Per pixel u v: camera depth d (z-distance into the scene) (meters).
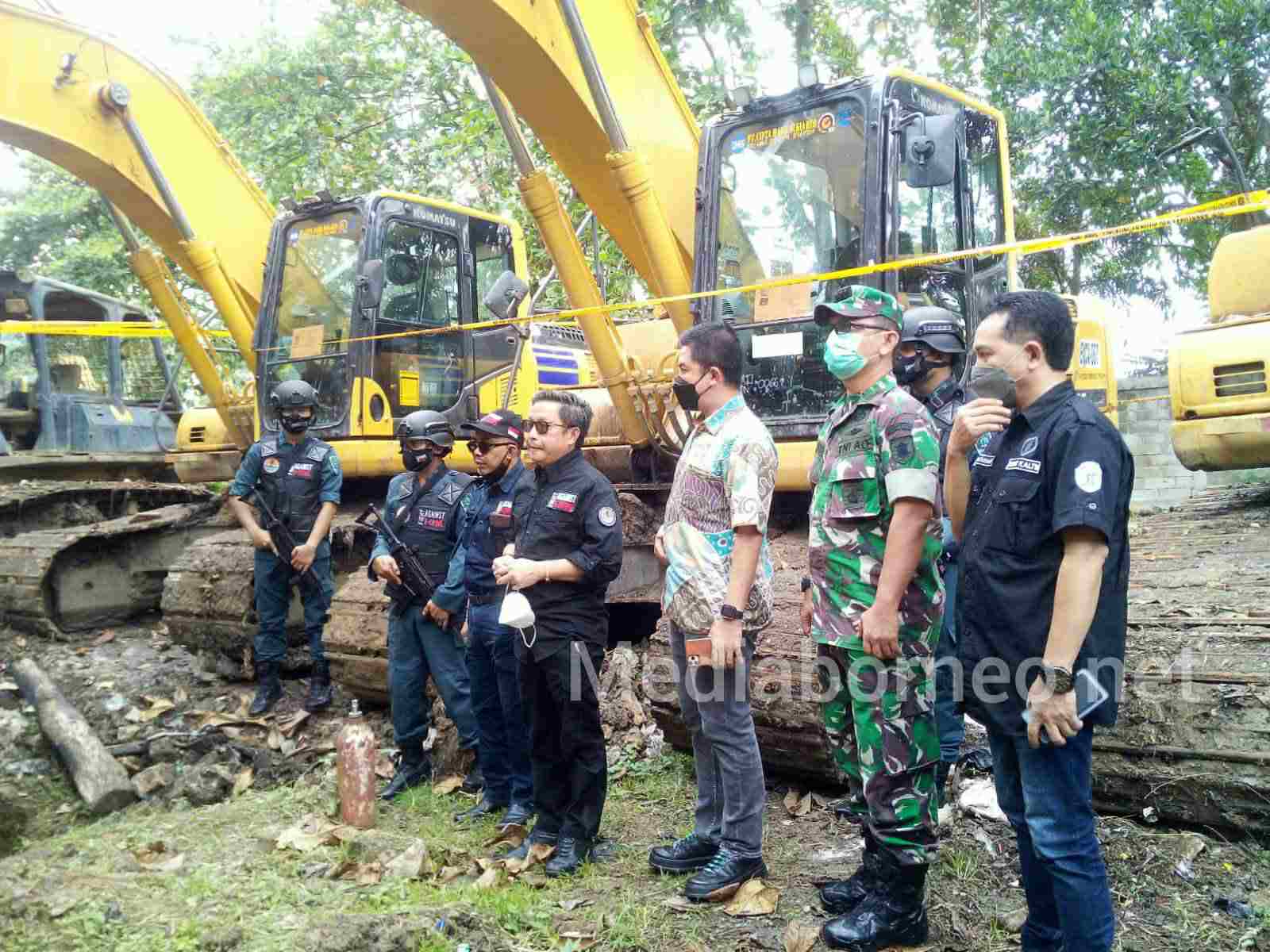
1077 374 6.90
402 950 3.02
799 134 5.05
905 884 2.98
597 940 3.21
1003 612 2.56
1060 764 2.51
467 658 4.42
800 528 5.17
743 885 3.42
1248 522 6.00
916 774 2.99
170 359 11.16
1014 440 2.62
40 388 9.61
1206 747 3.42
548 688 3.78
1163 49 12.32
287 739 5.64
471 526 4.45
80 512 8.52
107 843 4.11
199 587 6.58
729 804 3.45
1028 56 12.65
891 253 4.67
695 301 5.25
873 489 3.02
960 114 4.96
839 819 4.02
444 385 7.05
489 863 3.84
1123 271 12.98
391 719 5.82
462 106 13.14
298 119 13.09
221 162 7.59
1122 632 2.53
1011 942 3.03
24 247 15.05
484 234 7.39
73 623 7.34
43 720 5.48
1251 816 3.34
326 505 5.95
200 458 8.81
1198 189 12.38
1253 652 3.58
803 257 5.05
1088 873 2.50
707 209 5.26
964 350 4.08
